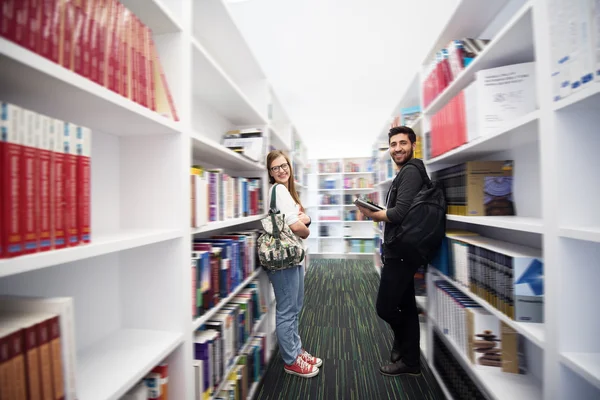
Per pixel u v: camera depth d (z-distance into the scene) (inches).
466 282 49.3
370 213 59.6
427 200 51.8
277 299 60.7
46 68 17.4
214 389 42.4
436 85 61.8
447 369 56.4
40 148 18.2
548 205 28.4
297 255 56.2
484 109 42.7
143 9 31.3
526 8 31.3
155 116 28.9
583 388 27.0
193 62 43.2
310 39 112.1
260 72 75.8
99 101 23.0
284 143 113.5
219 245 48.6
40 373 17.5
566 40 26.0
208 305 41.7
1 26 16.1
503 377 43.1
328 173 202.4
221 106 66.3
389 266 56.3
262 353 65.0
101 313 32.9
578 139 27.5
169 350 31.1
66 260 18.9
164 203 34.8
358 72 136.3
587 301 27.1
